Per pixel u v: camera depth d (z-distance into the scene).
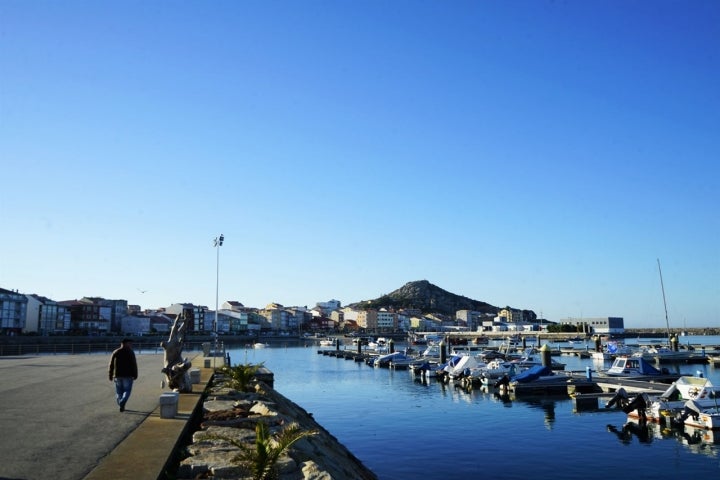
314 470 12.85
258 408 20.61
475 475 26.42
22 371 36.25
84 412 18.53
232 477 11.73
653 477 25.62
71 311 183.88
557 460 28.69
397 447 32.34
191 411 18.30
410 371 84.44
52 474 11.01
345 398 53.91
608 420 38.72
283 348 172.75
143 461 11.77
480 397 52.50
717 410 33.41
